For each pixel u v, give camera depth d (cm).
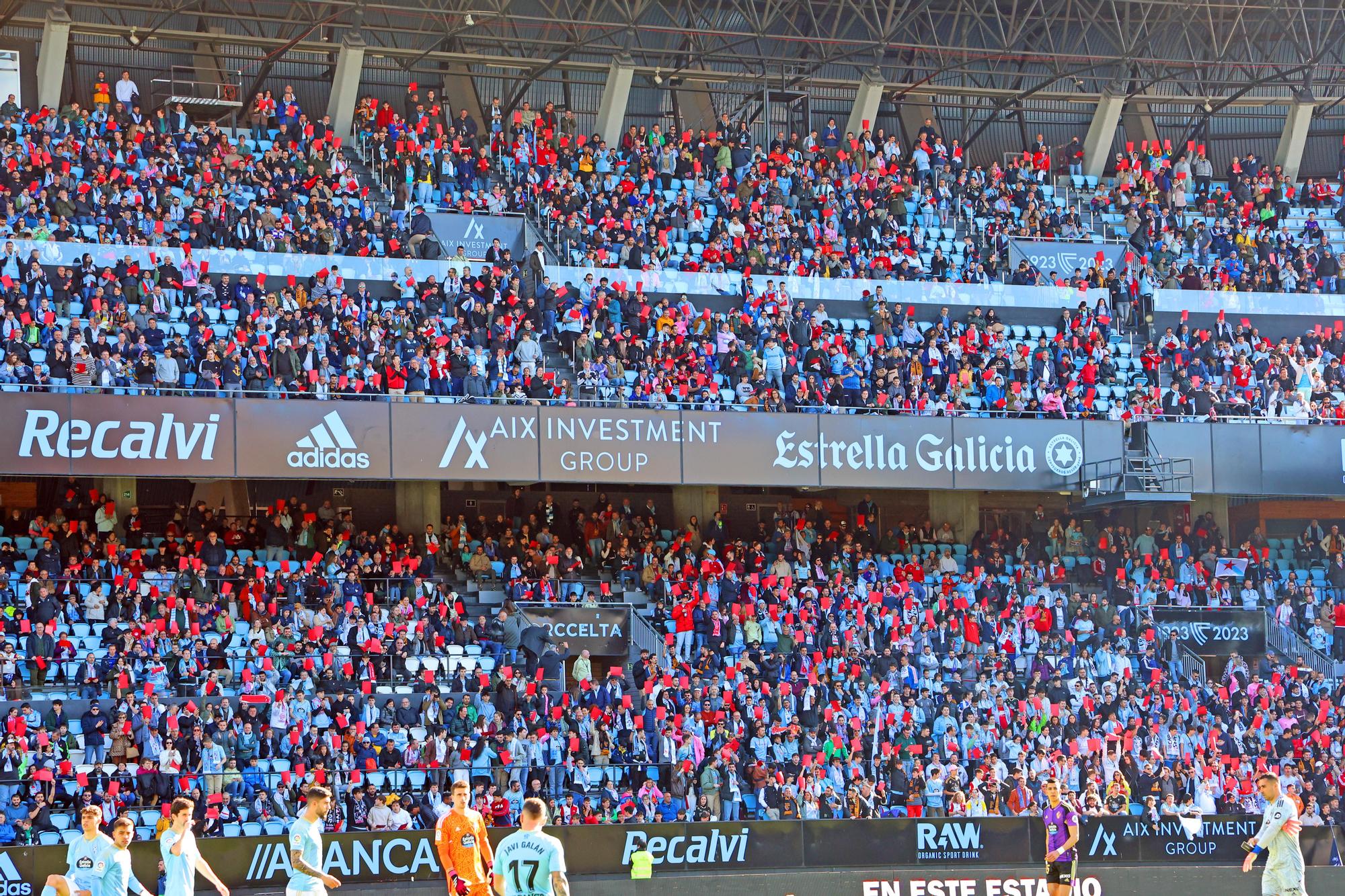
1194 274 9050
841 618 7088
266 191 7994
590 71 9856
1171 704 6888
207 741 5769
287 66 9512
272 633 6344
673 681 6569
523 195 8631
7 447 6291
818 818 5888
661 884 5434
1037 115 10794
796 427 7312
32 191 7519
